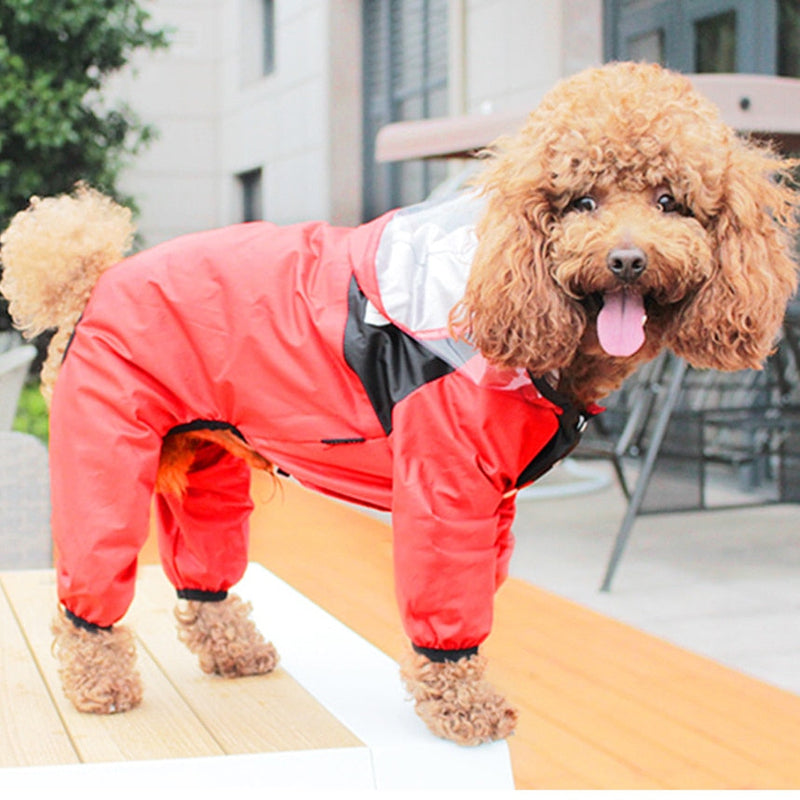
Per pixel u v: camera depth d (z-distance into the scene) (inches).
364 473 83.4
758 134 166.7
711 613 155.3
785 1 255.1
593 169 73.0
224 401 84.9
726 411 182.1
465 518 76.3
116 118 319.6
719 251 75.0
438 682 80.4
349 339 79.8
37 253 90.4
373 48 410.9
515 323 73.0
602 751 103.2
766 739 106.1
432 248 80.4
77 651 85.7
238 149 503.2
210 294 84.5
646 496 169.8
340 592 157.6
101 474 82.3
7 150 286.0
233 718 84.8
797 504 182.7
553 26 277.0
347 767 77.0
